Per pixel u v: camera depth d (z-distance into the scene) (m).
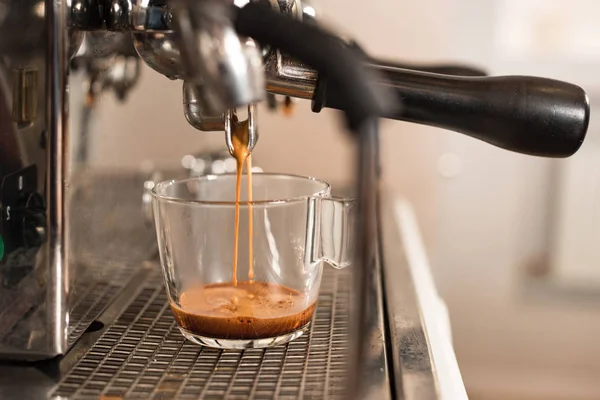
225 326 0.47
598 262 1.39
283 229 0.48
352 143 0.35
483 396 1.44
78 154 0.48
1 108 0.44
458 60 1.29
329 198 0.49
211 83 0.35
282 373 0.44
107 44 0.53
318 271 0.50
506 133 0.44
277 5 0.41
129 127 0.66
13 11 0.43
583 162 1.36
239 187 0.49
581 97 0.44
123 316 0.54
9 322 0.45
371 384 0.42
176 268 0.48
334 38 0.35
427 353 0.46
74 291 0.47
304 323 0.49
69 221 0.46
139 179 0.70
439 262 1.38
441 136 1.10
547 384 1.43
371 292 0.57
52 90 0.43
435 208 1.12
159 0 0.41
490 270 1.40
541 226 1.39
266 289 0.49
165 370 0.44
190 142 0.80
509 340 1.43
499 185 1.37
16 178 0.44
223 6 0.36
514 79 0.44
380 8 1.08
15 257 0.45
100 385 0.42
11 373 0.44
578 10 1.37
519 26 1.38
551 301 1.41
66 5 0.43
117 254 0.61
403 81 0.44
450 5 1.12
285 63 0.43
